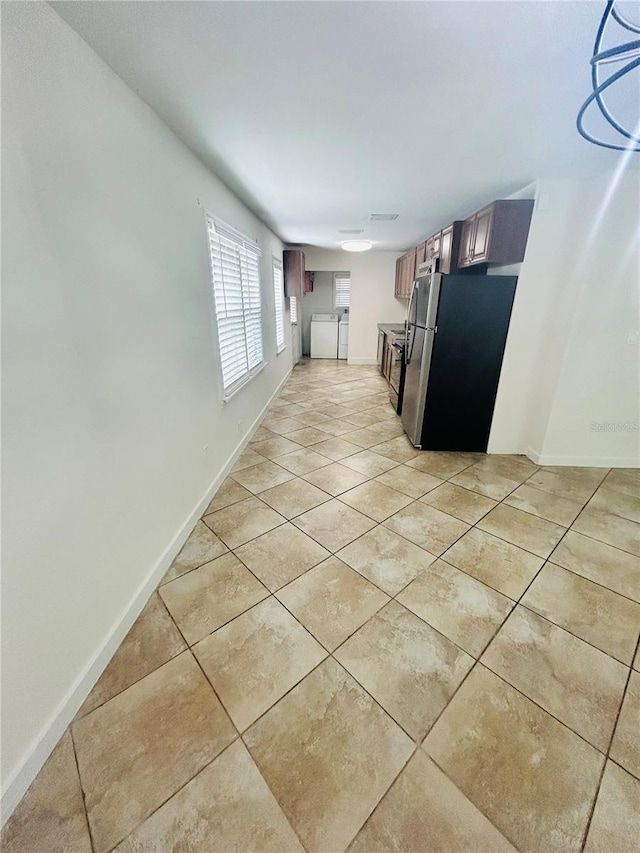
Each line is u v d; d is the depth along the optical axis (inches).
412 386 142.3
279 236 201.3
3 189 36.1
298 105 62.9
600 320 107.9
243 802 39.0
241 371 130.4
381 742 44.5
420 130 72.0
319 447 138.7
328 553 78.5
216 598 66.2
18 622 38.8
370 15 42.5
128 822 37.5
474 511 95.3
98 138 50.4
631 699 49.6
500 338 123.0
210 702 48.8
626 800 39.0
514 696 49.9
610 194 97.1
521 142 77.4
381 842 36.2
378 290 285.0
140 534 63.5
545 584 70.0
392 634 59.2
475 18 43.0
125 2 40.4
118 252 55.6
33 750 40.6
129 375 59.3
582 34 45.4
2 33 35.6
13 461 37.7
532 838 36.4
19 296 38.2
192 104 62.5
